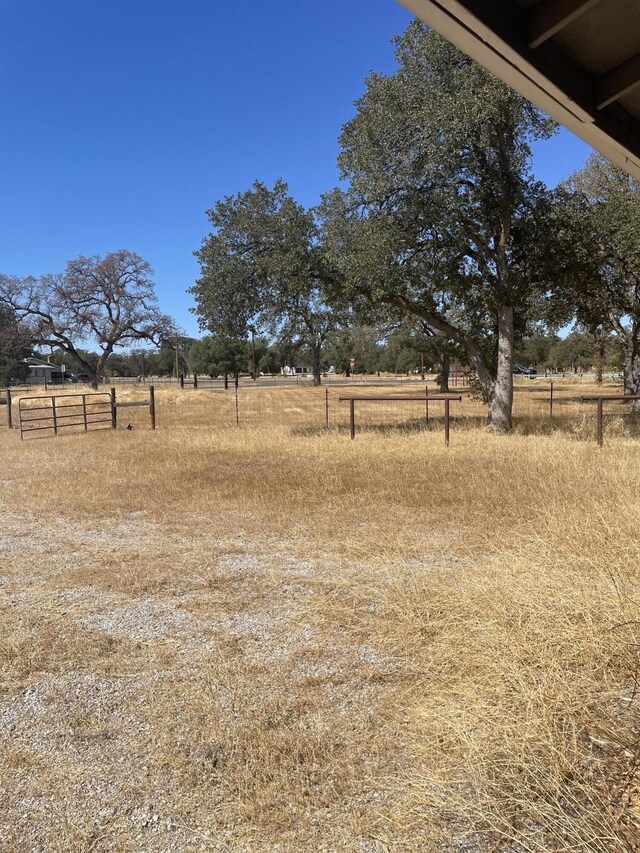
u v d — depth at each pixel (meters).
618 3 1.78
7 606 4.34
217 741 2.65
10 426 19.80
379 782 2.33
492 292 13.95
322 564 5.07
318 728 2.72
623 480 7.06
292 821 2.15
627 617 3.11
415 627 3.61
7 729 2.79
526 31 1.80
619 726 2.42
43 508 7.56
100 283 49.16
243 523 6.54
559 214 14.03
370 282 13.09
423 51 12.53
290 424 18.69
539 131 13.04
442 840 2.02
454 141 11.53
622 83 2.10
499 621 3.31
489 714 2.59
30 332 48.03
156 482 8.91
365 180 12.80
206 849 2.04
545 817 2.03
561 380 61.78
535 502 6.43
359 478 8.35
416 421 18.02
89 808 2.26
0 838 2.11
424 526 6.05
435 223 12.78
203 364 91.62
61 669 3.37
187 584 4.71
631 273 16.17
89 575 4.98
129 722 2.82
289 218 14.38
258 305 14.73
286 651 3.50
